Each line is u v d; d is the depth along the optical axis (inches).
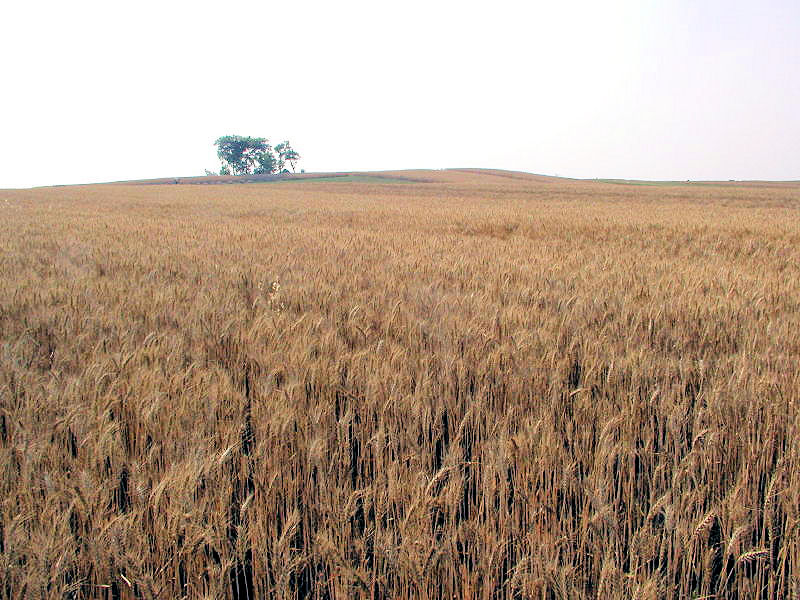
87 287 212.4
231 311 190.1
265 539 81.2
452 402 127.6
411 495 89.0
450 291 228.1
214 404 110.9
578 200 1333.7
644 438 117.0
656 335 168.1
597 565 82.4
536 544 84.5
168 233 477.4
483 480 94.7
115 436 98.7
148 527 82.3
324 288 221.8
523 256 339.9
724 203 1222.3
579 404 118.1
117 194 1686.8
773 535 92.7
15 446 93.7
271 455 101.8
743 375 123.0
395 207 972.6
